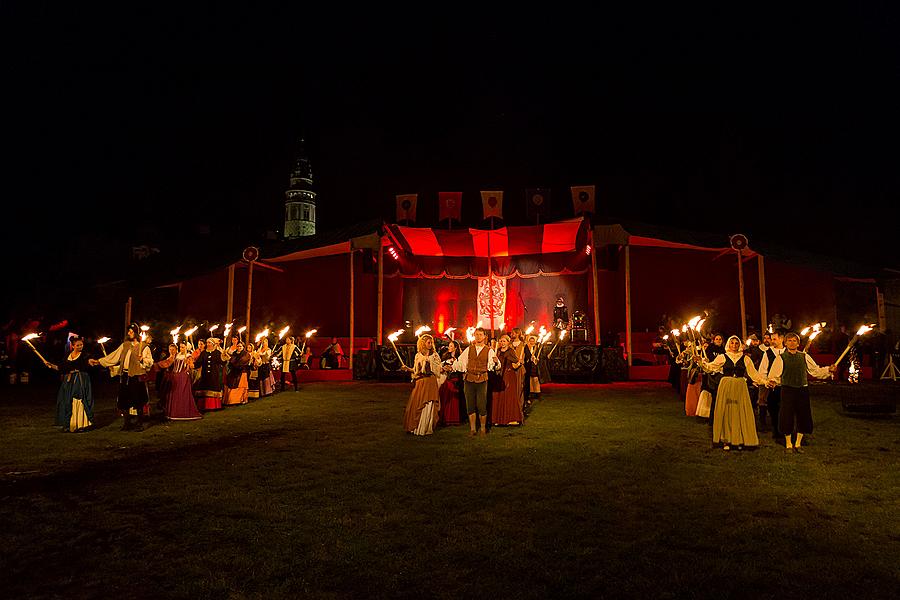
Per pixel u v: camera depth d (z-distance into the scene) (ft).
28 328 69.26
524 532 15.16
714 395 26.84
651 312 73.82
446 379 32.68
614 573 12.75
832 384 51.37
